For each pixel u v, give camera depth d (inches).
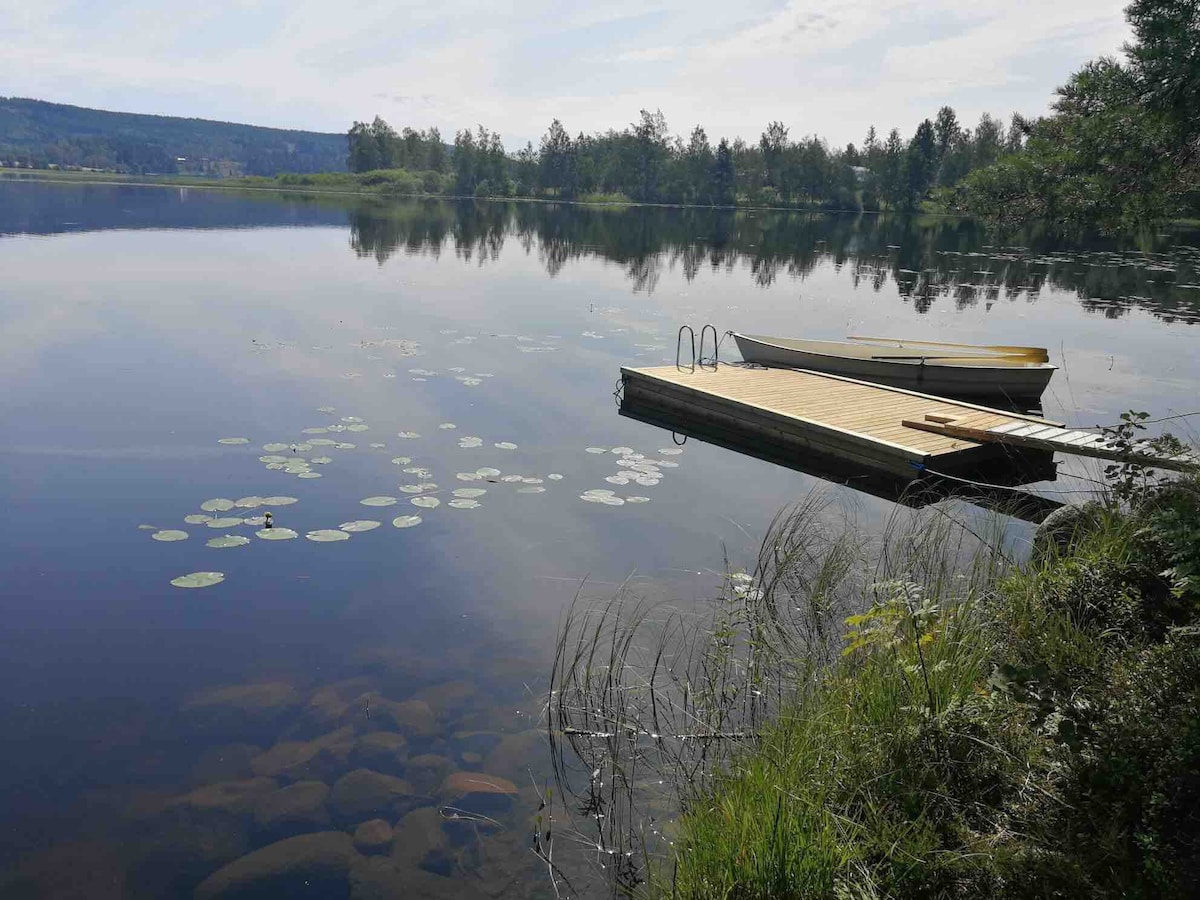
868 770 105.1
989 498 251.9
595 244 1129.4
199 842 108.1
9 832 109.1
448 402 328.8
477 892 101.0
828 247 1191.6
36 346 393.4
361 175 2967.5
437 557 192.7
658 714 134.9
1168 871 79.3
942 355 433.4
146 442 263.7
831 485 262.8
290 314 506.9
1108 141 235.5
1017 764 100.5
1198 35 215.3
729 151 2522.1
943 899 86.4
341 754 125.3
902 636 128.4
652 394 353.7
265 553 191.5
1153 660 107.3
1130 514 168.7
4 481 228.7
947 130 2303.2
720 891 91.6
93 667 146.0
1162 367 447.8
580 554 197.5
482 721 133.6
